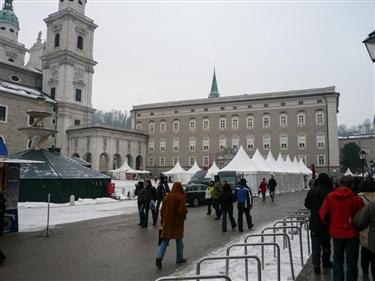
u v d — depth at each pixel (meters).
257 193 34.09
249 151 69.19
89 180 27.55
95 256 9.20
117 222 15.70
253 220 16.42
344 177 6.01
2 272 7.70
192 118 75.50
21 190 23.94
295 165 47.94
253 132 69.38
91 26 74.19
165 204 8.35
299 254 8.91
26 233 12.78
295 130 65.88
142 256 9.20
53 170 25.81
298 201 27.84
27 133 27.44
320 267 7.45
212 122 73.44
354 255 5.57
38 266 8.22
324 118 63.91
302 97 65.94
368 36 7.12
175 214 8.26
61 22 70.06
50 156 27.59
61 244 10.77
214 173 36.41
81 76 71.81
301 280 6.56
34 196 24.28
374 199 5.87
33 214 18.56
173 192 8.42
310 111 65.19
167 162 76.81
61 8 71.69
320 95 64.50
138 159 77.38
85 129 66.25
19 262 8.59
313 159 63.81
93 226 14.49
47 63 70.69
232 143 70.94
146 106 80.81
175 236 8.22
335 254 5.73
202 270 7.64
